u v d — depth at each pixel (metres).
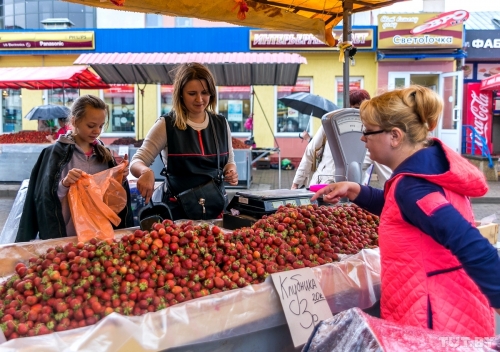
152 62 8.77
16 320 1.54
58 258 1.79
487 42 13.52
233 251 2.04
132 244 1.92
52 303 1.61
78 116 2.70
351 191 2.14
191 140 3.11
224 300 1.76
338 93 13.56
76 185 2.43
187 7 3.20
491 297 1.38
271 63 8.71
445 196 1.54
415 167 1.56
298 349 1.94
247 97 13.80
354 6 4.01
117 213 2.67
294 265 2.10
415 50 12.76
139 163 2.97
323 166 4.20
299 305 1.91
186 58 8.99
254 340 1.86
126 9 3.05
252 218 2.77
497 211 8.78
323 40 4.11
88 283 1.69
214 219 3.09
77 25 15.08
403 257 1.61
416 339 1.20
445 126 13.06
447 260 1.58
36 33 12.92
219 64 8.82
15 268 2.00
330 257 2.28
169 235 1.97
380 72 13.16
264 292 1.86
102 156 2.81
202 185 3.13
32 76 9.81
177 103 3.08
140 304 1.70
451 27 12.49
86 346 1.46
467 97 13.64
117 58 9.02
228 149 3.40
